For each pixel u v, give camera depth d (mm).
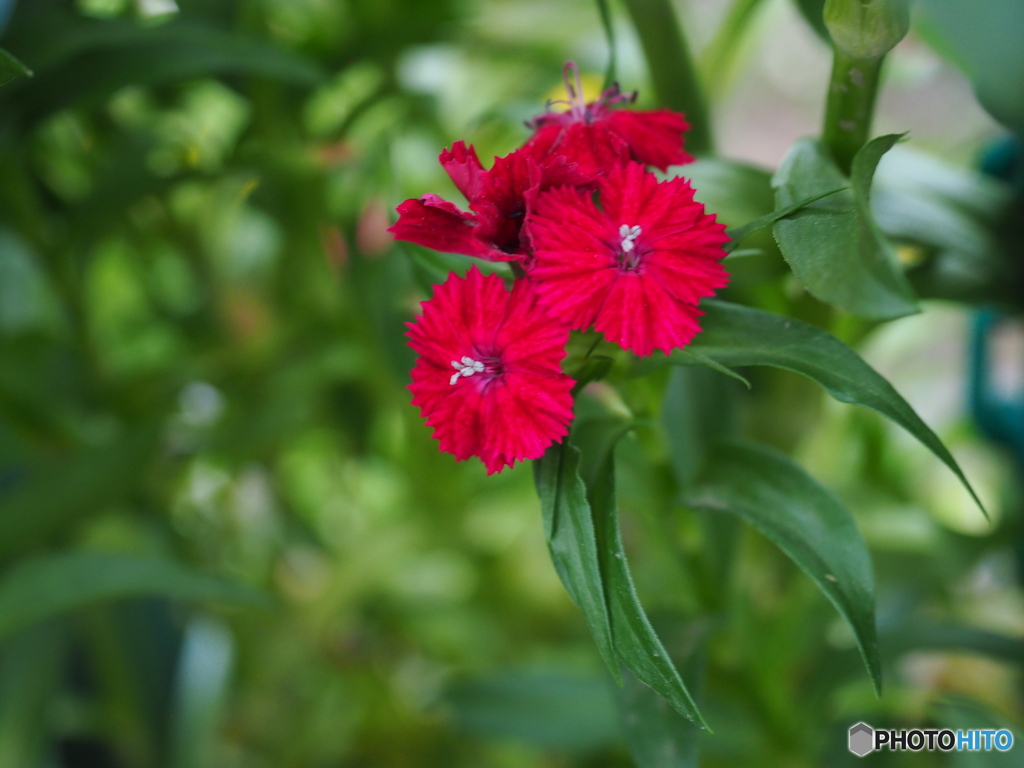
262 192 396
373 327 383
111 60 334
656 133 260
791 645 333
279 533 473
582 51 455
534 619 474
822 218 245
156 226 431
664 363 252
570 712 362
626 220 239
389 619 466
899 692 371
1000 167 350
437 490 431
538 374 242
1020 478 405
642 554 448
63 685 475
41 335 393
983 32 237
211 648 441
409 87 425
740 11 336
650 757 279
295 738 463
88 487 367
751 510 272
